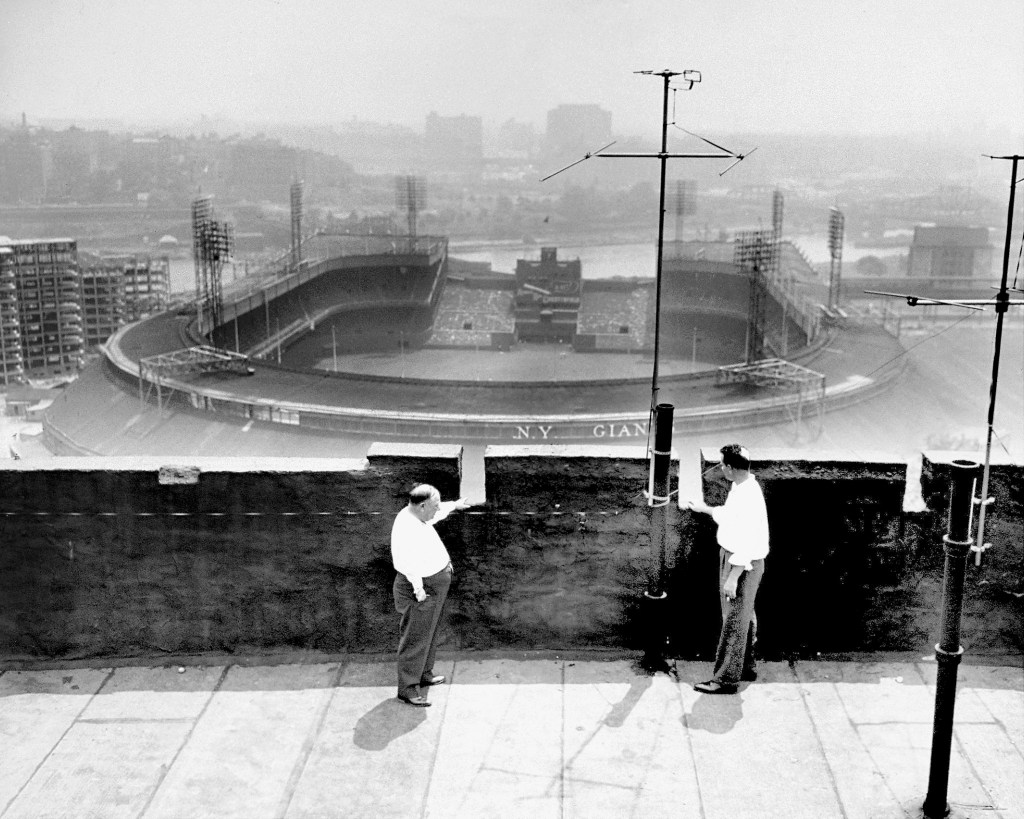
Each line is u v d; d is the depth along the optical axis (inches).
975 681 269.7
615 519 277.9
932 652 283.9
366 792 225.1
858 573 279.0
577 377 6525.6
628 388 3745.1
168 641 287.0
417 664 258.2
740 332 7091.5
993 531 275.6
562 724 251.0
